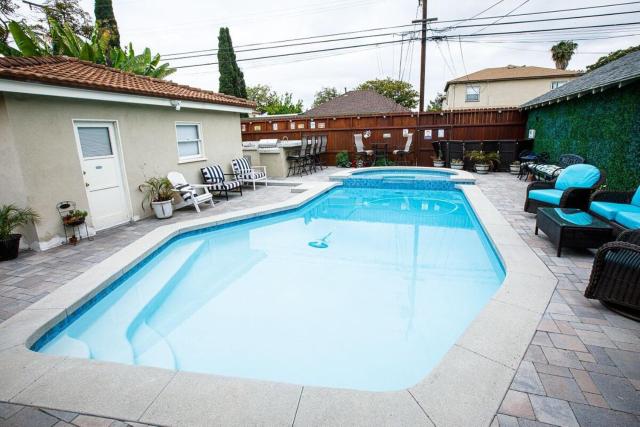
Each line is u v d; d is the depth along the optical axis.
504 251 4.34
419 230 6.80
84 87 5.34
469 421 1.84
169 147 7.67
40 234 5.04
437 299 4.11
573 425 1.80
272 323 3.68
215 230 6.40
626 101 6.04
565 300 3.13
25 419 1.95
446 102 27.59
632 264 2.73
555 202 5.30
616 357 2.33
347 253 5.66
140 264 4.72
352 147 14.02
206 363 3.04
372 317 3.75
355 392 2.07
